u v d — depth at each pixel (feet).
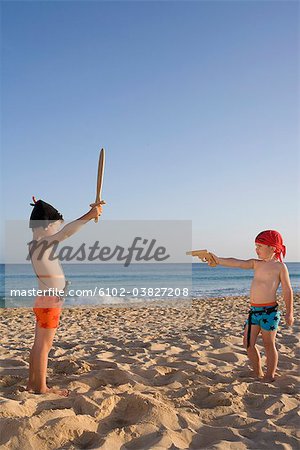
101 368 16.49
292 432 10.48
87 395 12.26
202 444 9.93
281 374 15.96
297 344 21.57
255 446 9.70
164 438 9.68
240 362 18.35
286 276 15.37
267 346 15.26
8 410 10.75
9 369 16.03
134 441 9.79
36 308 13.10
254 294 15.52
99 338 25.61
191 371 16.14
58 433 9.63
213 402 12.64
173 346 21.35
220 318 40.34
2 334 29.96
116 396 11.81
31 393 12.81
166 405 11.50
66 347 22.25
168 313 46.47
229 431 10.37
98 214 12.87
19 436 9.38
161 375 15.66
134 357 18.62
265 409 11.96
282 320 30.55
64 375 15.47
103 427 10.58
